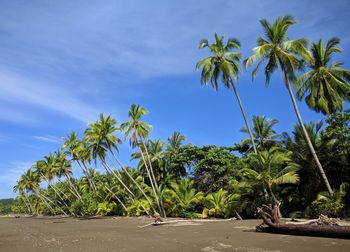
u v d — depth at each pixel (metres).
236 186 35.34
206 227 28.16
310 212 29.25
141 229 30.95
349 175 30.52
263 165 31.77
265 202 32.69
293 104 28.73
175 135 60.00
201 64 34.81
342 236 17.33
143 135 48.84
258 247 16.44
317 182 31.31
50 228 40.25
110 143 52.66
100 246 20.61
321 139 31.27
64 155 70.81
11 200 188.38
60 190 84.88
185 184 47.59
